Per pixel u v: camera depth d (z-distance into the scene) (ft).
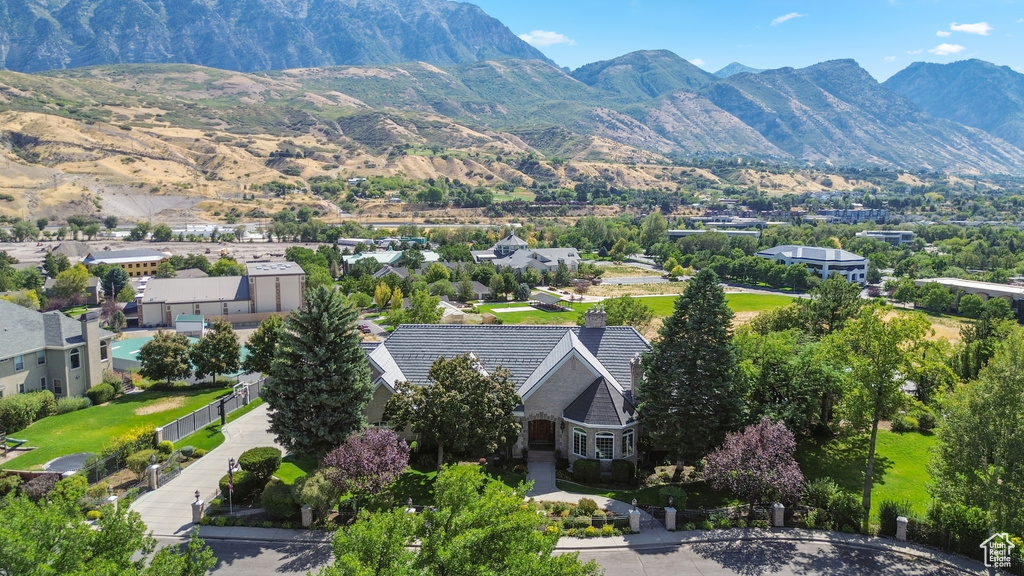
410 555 85.05
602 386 164.35
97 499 139.54
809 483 148.56
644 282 647.15
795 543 130.62
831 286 258.78
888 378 139.13
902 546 129.90
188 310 419.54
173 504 143.84
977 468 129.08
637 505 144.05
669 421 154.20
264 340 229.04
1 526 78.74
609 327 191.21
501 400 149.59
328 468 136.77
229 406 212.02
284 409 150.61
